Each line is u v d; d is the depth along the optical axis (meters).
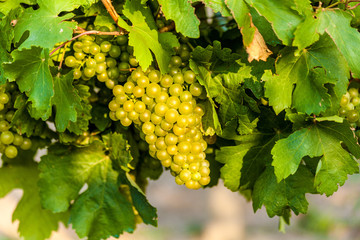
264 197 1.37
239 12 1.27
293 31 1.27
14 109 1.38
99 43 1.33
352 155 1.36
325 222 4.14
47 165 1.42
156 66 1.32
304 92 1.31
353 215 4.07
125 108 1.32
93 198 1.43
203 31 1.49
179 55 1.33
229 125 1.35
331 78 1.30
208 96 1.30
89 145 1.41
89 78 1.35
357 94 1.39
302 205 1.37
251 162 1.39
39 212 1.52
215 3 1.27
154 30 1.30
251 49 1.26
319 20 1.28
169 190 5.46
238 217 4.35
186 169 1.33
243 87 1.32
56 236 2.85
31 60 1.28
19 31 1.29
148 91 1.31
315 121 1.33
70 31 1.28
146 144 1.42
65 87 1.31
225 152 1.39
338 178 1.33
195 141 1.34
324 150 1.32
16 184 1.51
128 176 1.41
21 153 1.51
